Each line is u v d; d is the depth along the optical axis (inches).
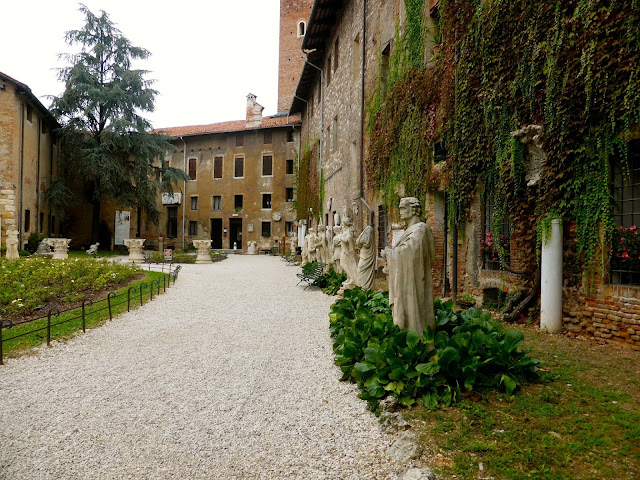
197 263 1106.7
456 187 388.2
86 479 134.6
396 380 179.3
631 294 233.3
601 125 245.4
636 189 243.4
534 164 288.7
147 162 1501.0
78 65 1359.5
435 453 138.6
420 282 199.2
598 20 239.8
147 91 1457.9
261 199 1727.4
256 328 343.9
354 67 772.0
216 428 168.6
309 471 137.4
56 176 1451.8
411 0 500.4
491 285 351.3
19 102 1175.6
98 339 307.6
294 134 1659.7
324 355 265.1
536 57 285.1
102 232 1732.3
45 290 435.5
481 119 351.3
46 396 201.3
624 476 122.2
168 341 303.9
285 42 1884.8
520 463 130.8
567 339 257.6
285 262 1187.3
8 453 149.9
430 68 454.3
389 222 573.0
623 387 182.9
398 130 536.1
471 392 175.8
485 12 341.1
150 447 154.1
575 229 265.7
